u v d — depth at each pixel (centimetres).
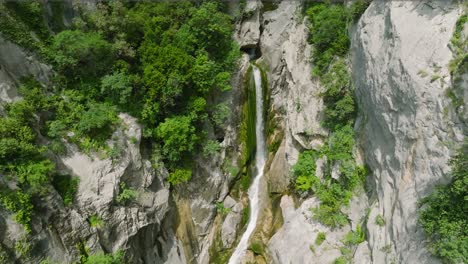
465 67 1190
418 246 1266
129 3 2080
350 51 1902
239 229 2186
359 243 1694
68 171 1599
